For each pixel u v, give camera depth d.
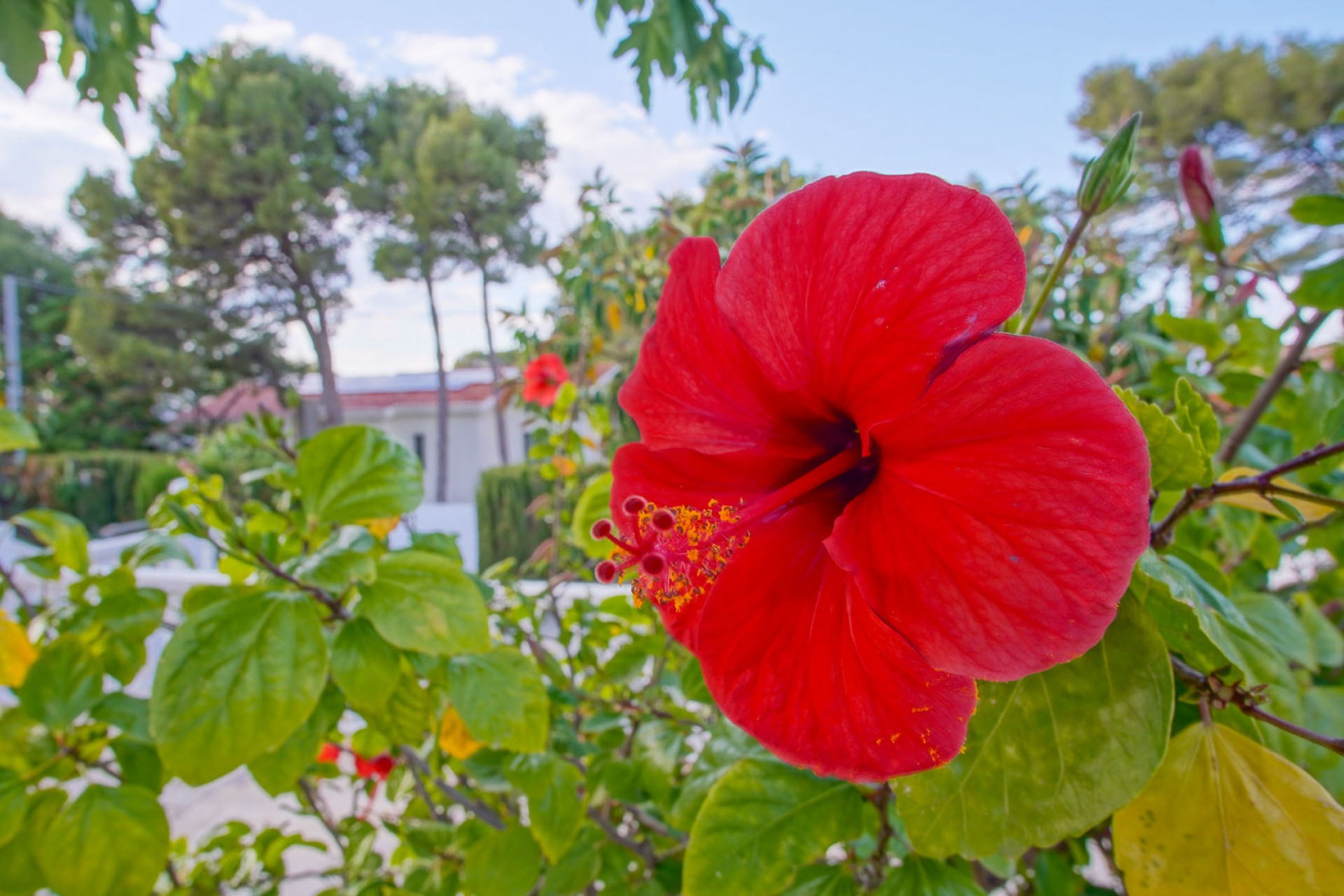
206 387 25.95
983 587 0.61
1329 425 1.17
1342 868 0.71
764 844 1.00
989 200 0.63
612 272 3.88
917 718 0.67
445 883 1.90
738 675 0.80
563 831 1.42
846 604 0.75
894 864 1.37
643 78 2.77
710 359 0.84
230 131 23.06
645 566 0.78
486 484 10.94
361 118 27.56
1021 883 1.68
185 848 2.38
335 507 1.32
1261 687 0.77
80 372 25.66
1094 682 0.76
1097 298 2.88
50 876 1.22
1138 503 0.55
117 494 18.97
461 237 26.66
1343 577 1.87
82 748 1.45
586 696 1.89
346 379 31.22
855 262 0.69
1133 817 0.79
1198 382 1.77
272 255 25.97
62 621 1.60
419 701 1.46
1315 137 17.95
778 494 0.81
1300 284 1.28
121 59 2.37
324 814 2.38
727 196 3.50
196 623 1.14
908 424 0.66
